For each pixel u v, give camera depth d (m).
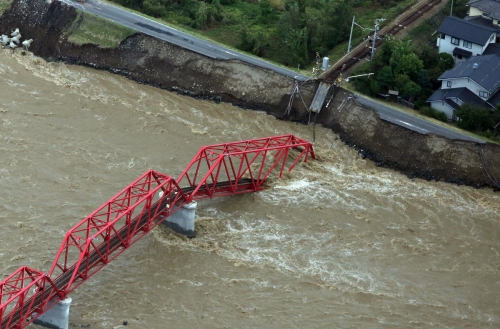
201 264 87.00
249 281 85.31
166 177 88.50
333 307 83.06
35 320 78.12
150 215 88.25
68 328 77.44
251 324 79.88
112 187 97.25
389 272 88.81
